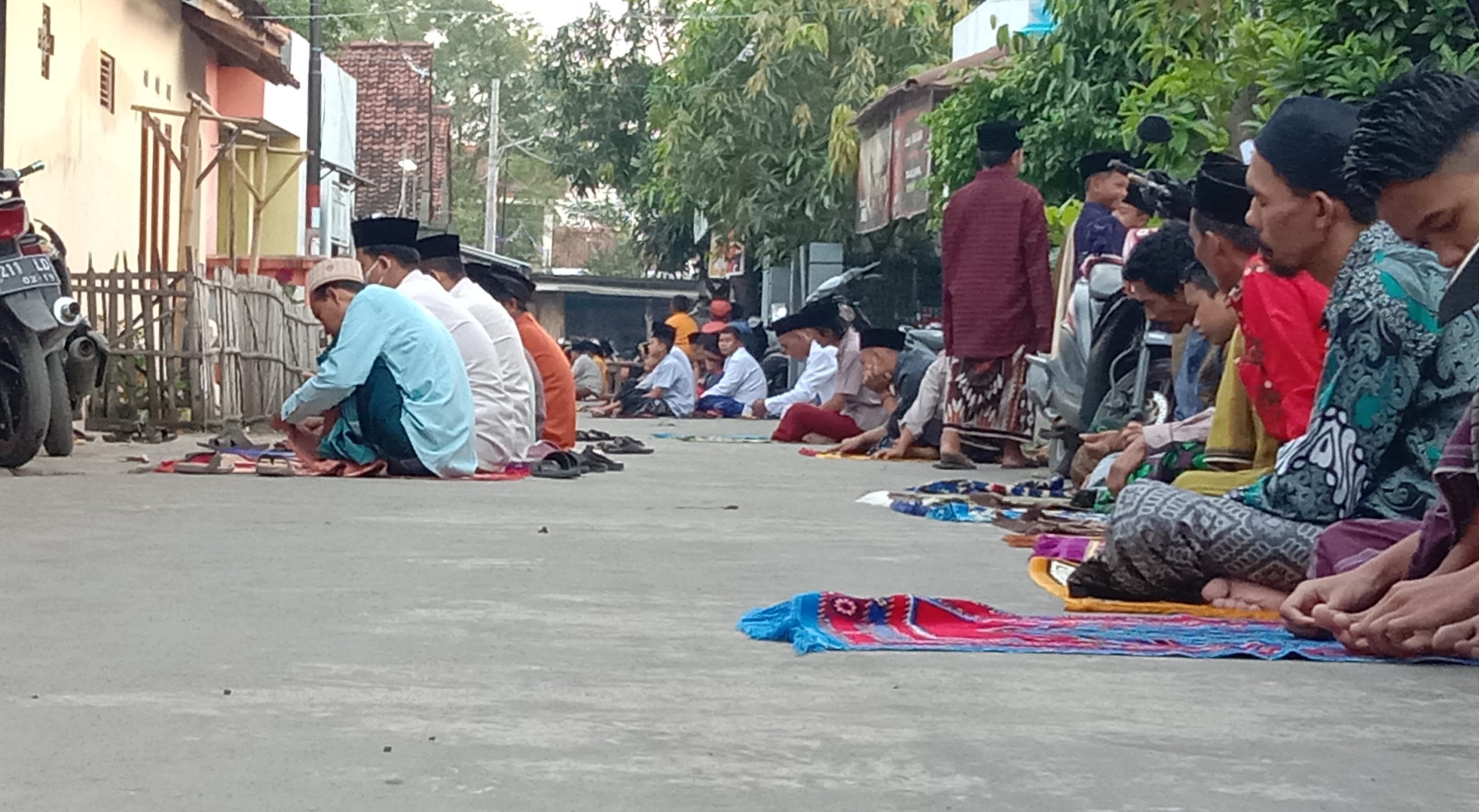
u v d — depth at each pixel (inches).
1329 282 182.4
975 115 660.1
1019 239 438.9
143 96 673.0
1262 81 394.6
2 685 133.0
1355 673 145.0
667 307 1776.6
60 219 570.3
